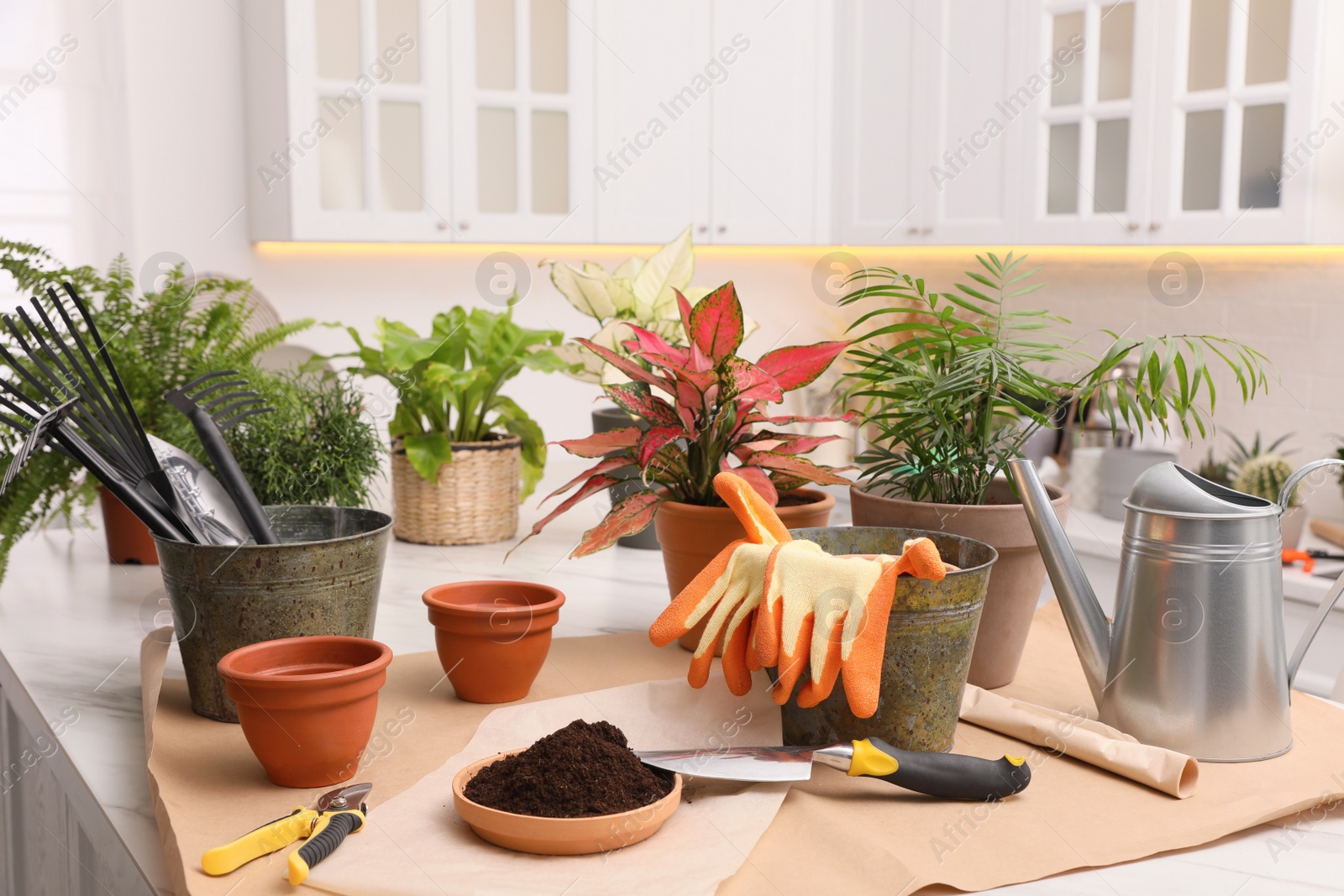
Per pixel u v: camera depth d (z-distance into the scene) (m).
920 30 2.83
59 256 2.30
